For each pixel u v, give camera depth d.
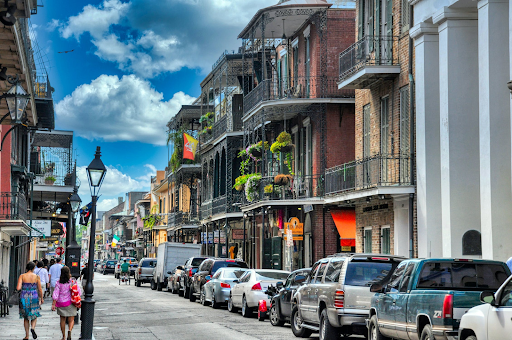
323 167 29.59
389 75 22.19
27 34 16.80
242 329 18.02
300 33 32.78
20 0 11.89
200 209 50.12
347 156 29.78
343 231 26.50
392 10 22.62
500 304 8.71
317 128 30.02
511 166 14.83
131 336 16.31
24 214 28.33
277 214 34.44
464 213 17.41
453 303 10.01
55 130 39.59
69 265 33.97
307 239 30.75
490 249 15.53
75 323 20.23
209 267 28.78
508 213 15.53
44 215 41.31
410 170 20.67
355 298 13.72
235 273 25.66
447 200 17.53
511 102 14.70
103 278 71.06
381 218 23.31
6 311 22.80
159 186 72.81
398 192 20.58
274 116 32.16
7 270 28.94
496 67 15.71
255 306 21.45
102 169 16.30
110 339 15.73
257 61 38.34
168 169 65.81
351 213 26.81
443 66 17.89
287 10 30.11
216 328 18.23
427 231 19.27
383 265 13.95
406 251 21.55
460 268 11.28
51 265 31.97
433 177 19.36
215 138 42.81
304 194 30.66
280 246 33.75
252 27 32.75
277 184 31.14
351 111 30.00
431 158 19.41
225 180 41.16
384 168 22.72
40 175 41.09
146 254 81.19
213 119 45.62
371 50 24.00
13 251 31.20
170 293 39.25
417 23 19.58
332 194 25.48
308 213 30.62
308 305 15.64
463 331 9.48
